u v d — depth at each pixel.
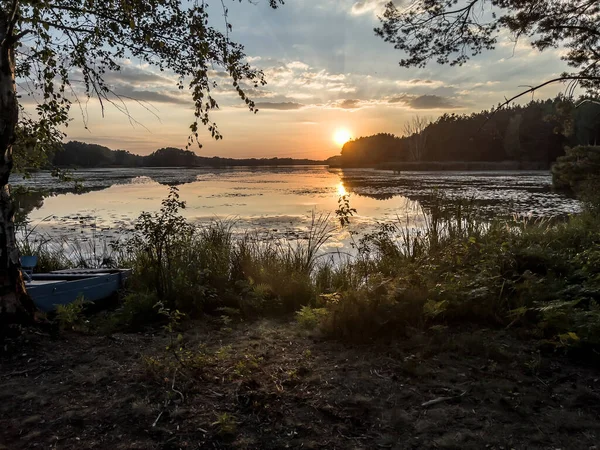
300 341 3.99
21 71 4.98
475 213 8.71
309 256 7.01
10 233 3.87
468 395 2.94
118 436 2.48
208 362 3.40
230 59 4.19
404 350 3.69
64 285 5.02
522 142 70.94
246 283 5.32
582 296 4.41
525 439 2.45
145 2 4.12
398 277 5.21
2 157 3.73
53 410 2.73
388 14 9.30
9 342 3.61
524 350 3.66
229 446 2.41
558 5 9.85
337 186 33.66
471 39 9.18
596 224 7.93
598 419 2.64
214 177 54.28
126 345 3.83
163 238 5.46
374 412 2.74
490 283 4.82
